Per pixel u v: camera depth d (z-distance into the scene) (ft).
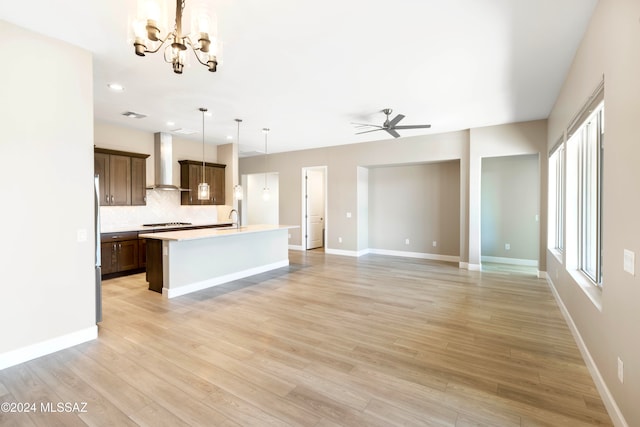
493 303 13.12
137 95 13.57
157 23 5.47
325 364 8.17
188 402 6.59
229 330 10.30
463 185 19.93
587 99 8.34
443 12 7.77
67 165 9.05
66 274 9.02
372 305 12.85
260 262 18.90
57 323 8.84
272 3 7.37
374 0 7.30
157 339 9.59
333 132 20.45
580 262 11.07
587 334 8.21
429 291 14.92
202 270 15.29
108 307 12.48
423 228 24.27
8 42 7.97
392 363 8.24
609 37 6.55
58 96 8.86
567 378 7.54
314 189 29.14
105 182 17.46
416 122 17.76
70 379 7.42
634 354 5.26
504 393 6.94
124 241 17.51
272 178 32.19
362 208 25.23
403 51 9.77
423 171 24.21
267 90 13.00
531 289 15.25
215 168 23.88
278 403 6.58
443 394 6.90
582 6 7.52
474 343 9.41
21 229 8.18
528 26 8.36
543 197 17.22
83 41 9.04
